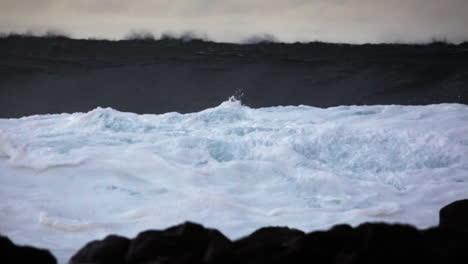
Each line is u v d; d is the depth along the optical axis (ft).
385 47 335.47
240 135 148.05
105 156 128.88
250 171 126.93
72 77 293.64
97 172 124.67
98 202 114.62
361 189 122.52
